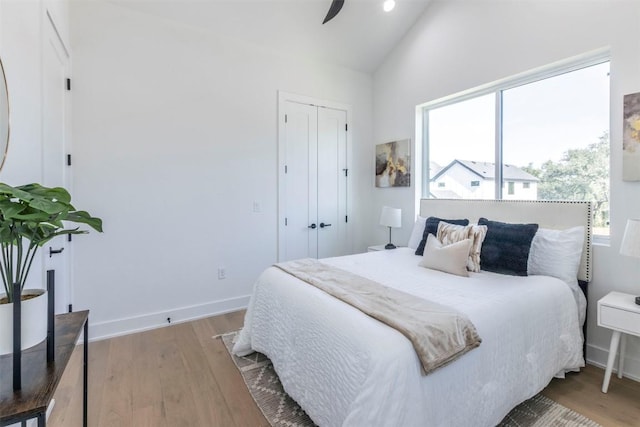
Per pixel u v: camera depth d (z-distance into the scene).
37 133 1.76
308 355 1.62
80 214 1.13
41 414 0.87
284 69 3.55
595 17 2.22
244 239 3.37
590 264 2.26
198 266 3.11
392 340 1.29
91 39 2.57
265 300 2.16
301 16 3.15
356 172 4.18
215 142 3.15
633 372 2.07
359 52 3.80
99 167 2.63
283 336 1.88
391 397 1.17
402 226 3.86
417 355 1.27
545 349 1.85
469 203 3.00
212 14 2.93
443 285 2.00
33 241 1.01
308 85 3.73
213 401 1.86
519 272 2.21
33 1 1.71
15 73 1.48
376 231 4.26
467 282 2.07
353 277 2.09
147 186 2.84
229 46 3.19
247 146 3.34
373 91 4.24
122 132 2.71
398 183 3.89
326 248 3.96
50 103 2.01
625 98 2.09
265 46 3.39
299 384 1.68
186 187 3.02
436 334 1.35
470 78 3.05
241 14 2.99
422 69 3.54
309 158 3.78
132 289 2.81
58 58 2.19
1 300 1.02
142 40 2.77
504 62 2.77
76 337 1.25
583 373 2.14
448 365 1.35
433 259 2.42
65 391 1.95
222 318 3.12
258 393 1.93
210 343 2.59
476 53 2.99
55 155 2.13
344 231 4.11
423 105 3.61
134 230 2.80
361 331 1.37
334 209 4.01
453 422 1.35
